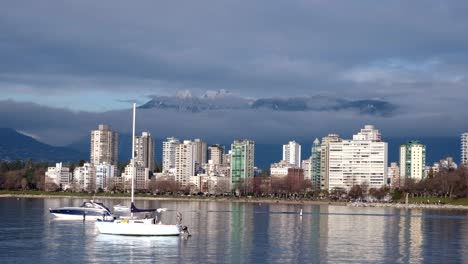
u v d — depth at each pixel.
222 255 128.62
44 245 140.75
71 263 116.62
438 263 123.19
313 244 150.75
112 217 175.62
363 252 137.12
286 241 156.38
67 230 176.88
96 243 144.00
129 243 144.12
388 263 122.19
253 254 130.75
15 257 123.38
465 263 123.75
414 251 140.38
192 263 118.00
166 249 135.25
